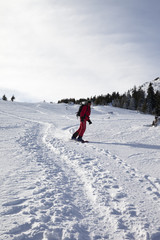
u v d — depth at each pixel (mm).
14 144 5785
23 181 2824
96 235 1730
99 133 8758
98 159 4387
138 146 5742
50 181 2902
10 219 1811
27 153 4730
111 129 10070
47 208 2084
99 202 2352
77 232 1700
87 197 2506
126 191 2705
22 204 2117
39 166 3684
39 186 2662
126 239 1700
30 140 6852
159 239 1719
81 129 6820
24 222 1773
